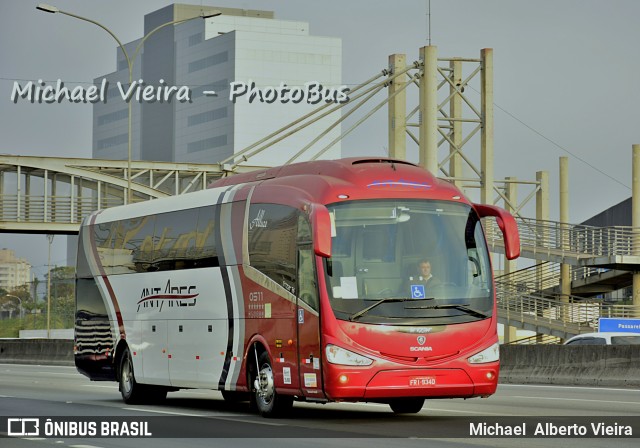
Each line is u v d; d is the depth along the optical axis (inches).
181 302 1002.1
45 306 6072.8
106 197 3221.0
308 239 814.5
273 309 858.8
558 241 2876.5
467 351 799.7
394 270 800.3
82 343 1190.9
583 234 2849.4
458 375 796.0
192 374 983.0
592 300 2997.0
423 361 789.9
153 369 1046.4
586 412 911.7
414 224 812.0
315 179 839.1
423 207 818.2
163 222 1048.2
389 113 3036.4
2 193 3107.8
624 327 1701.5
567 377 1438.2
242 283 908.0
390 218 808.9
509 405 1005.8
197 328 975.6
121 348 1117.1
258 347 887.1
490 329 810.2
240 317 909.2
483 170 3319.4
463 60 3346.5
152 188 3154.5
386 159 866.1
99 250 1162.6
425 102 2906.0
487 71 3341.5
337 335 785.6
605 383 1379.2
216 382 946.7
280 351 847.1
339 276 793.6
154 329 1048.2
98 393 1249.4
